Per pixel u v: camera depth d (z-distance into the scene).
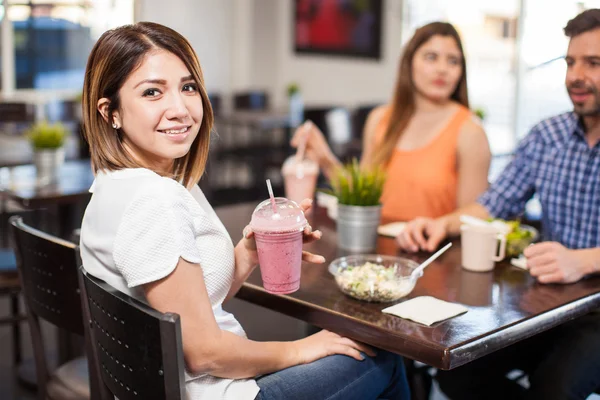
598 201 2.04
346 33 7.06
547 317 1.55
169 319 1.18
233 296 1.71
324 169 2.62
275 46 7.46
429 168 2.52
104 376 1.45
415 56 2.52
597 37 1.89
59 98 6.40
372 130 2.79
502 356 2.05
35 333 1.81
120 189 1.32
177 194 1.31
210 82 7.18
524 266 1.87
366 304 1.58
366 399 1.56
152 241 1.26
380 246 2.09
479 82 6.47
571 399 1.73
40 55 6.34
